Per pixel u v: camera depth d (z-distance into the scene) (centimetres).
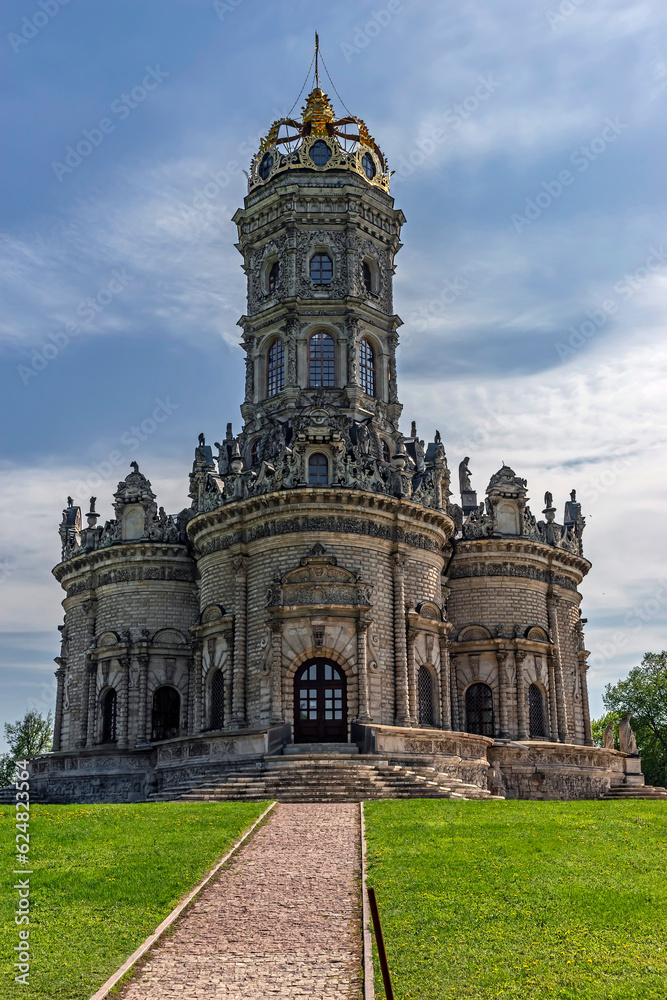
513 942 2219
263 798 4738
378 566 6306
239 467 6588
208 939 2288
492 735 7156
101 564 7506
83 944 2231
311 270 7425
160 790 5959
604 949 2172
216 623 6419
